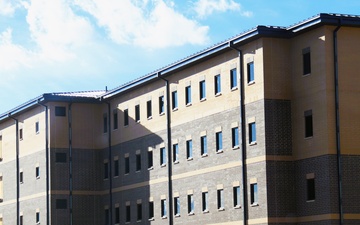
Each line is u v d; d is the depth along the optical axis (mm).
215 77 62125
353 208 53500
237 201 59000
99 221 77250
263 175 56156
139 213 71688
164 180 68125
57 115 77125
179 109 66562
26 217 81000
